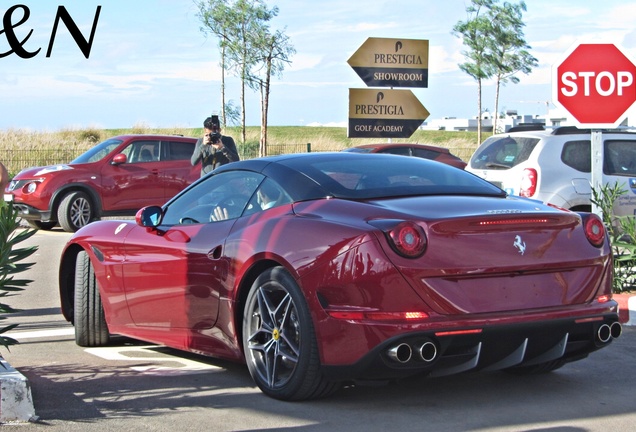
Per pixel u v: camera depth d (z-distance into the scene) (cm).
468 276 435
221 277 509
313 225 461
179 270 543
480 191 520
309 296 445
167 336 566
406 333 419
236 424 427
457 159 2116
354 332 429
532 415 444
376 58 1844
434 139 5256
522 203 493
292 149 3231
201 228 543
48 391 495
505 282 443
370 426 423
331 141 3922
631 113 778
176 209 585
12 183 1642
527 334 442
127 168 1672
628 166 1116
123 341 655
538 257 452
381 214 451
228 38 3209
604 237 484
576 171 1104
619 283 778
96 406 461
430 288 427
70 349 627
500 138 1180
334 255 438
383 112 1853
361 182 504
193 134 3991
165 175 1708
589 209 1104
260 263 485
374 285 426
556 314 448
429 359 421
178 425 425
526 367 523
